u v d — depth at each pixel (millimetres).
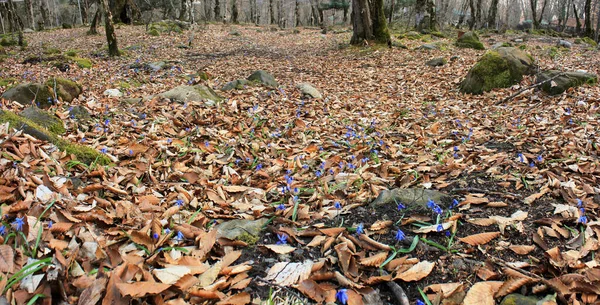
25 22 38344
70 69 10750
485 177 3709
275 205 3346
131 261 2348
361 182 3758
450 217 2906
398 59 13297
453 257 2555
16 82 8641
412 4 32500
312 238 2842
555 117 5863
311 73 11898
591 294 2148
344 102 7820
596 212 2979
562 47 16828
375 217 3051
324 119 6395
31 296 1973
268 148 4824
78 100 6371
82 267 2256
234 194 3633
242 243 2703
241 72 11891
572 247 2607
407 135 5574
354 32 16297
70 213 2711
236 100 6812
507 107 6965
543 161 3975
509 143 4766
